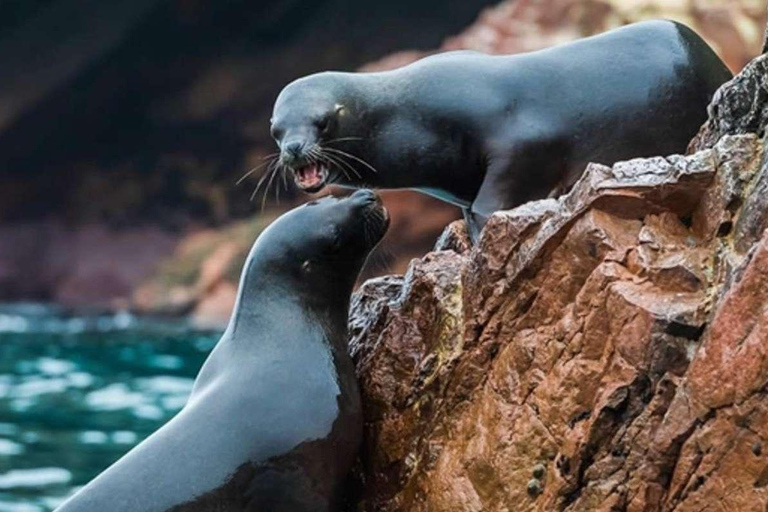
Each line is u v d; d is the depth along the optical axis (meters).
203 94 120.06
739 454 18.23
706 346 18.52
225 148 119.38
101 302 110.06
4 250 116.56
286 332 23.16
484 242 21.41
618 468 19.38
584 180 20.36
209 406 22.53
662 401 19.06
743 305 18.25
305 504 22.30
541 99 25.69
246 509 22.23
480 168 26.22
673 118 25.55
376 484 22.73
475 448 20.97
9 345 82.06
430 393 22.14
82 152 122.31
